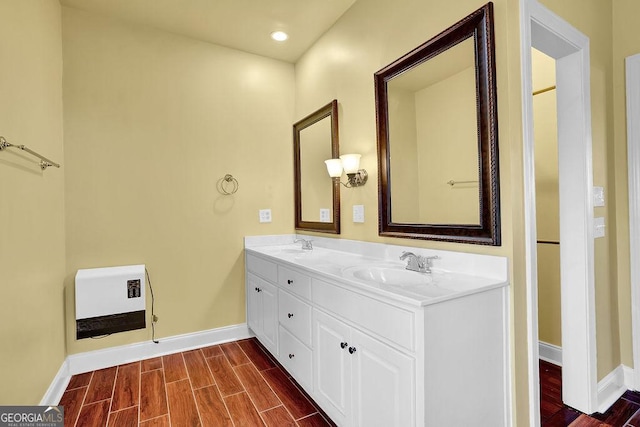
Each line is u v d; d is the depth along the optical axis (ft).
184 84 8.54
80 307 7.08
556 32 5.07
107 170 7.64
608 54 6.23
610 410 5.79
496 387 4.44
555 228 7.28
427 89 5.59
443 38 5.26
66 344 7.21
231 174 9.13
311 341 5.83
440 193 5.44
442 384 3.87
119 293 7.41
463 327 4.07
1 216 4.37
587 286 5.58
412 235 5.90
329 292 5.31
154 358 8.04
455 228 5.20
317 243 8.87
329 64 8.27
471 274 4.93
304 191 9.45
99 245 7.56
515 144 4.55
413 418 3.82
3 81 4.49
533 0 4.71
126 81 7.88
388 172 6.42
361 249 7.18
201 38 8.69
